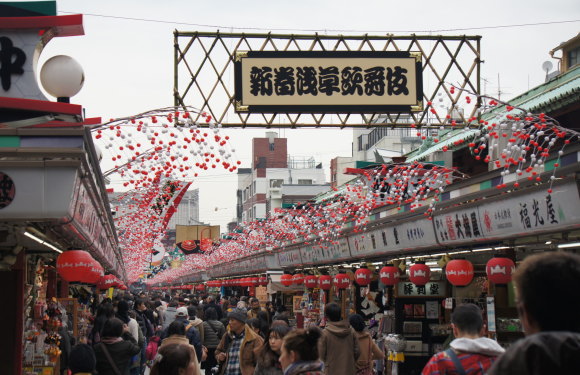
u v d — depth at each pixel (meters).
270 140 75.25
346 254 20.08
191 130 9.77
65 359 12.67
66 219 7.02
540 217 9.97
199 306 19.20
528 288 2.82
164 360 6.24
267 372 8.75
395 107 15.22
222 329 15.16
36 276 13.42
